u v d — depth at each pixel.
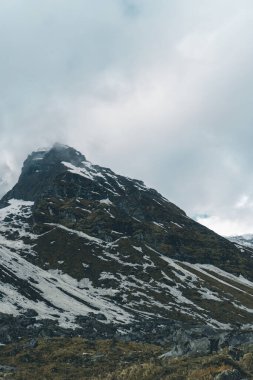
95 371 88.81
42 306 169.50
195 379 54.75
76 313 173.75
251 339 85.38
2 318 135.50
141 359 95.81
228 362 57.78
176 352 88.50
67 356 101.31
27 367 94.81
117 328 160.12
